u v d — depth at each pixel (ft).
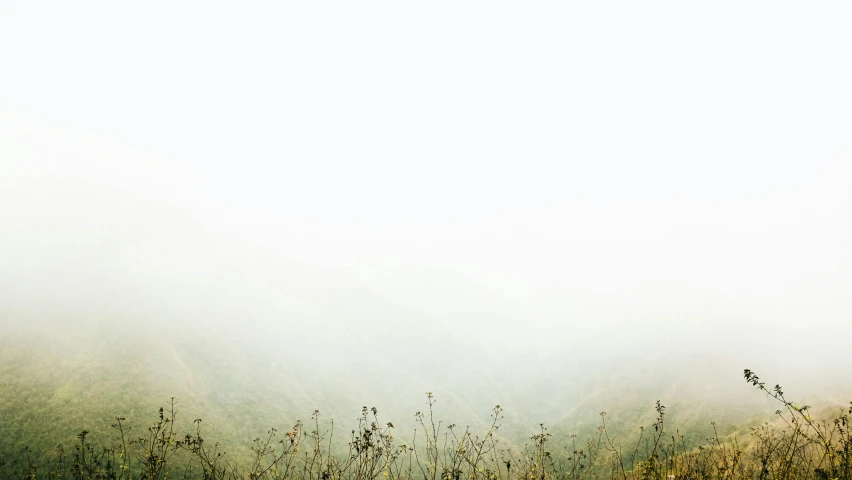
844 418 48.19
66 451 91.71
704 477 55.31
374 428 63.72
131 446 97.55
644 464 55.36
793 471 47.42
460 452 63.05
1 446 92.27
